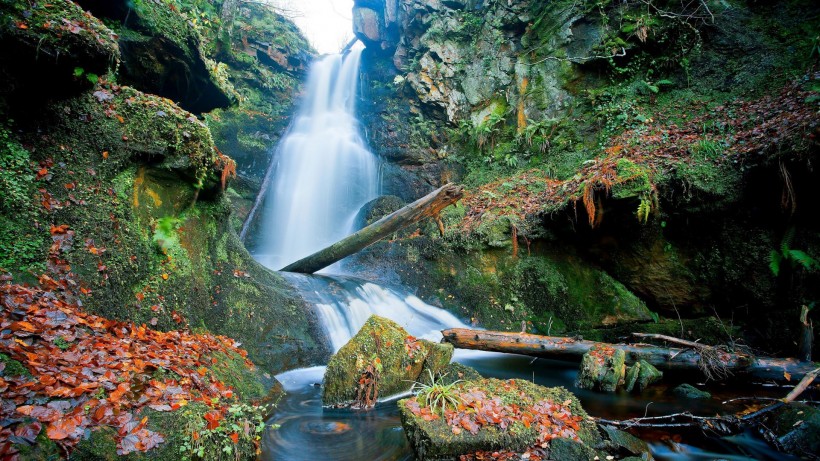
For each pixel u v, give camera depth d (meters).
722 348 6.49
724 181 7.10
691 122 9.63
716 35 10.69
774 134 6.94
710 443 4.41
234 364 5.32
